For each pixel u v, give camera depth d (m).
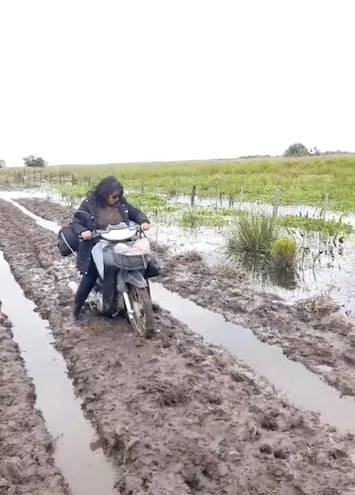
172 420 4.29
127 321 6.59
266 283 8.66
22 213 19.39
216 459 3.75
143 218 6.43
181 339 6.06
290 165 37.78
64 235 6.59
